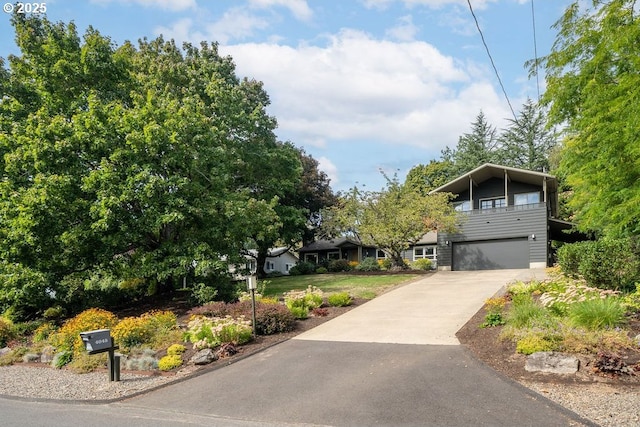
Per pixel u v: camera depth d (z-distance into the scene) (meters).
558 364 6.62
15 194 13.34
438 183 40.53
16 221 13.21
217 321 10.52
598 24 7.27
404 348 8.73
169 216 13.92
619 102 6.36
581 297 8.91
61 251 14.34
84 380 8.25
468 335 9.28
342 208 26.66
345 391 6.60
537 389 6.09
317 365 8.05
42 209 13.11
